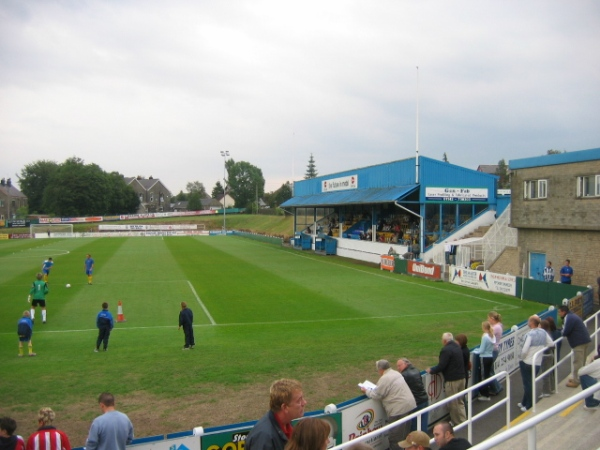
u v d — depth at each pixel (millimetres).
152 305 25156
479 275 29609
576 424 8750
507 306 24359
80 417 11250
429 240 41125
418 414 7469
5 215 135500
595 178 25281
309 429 3867
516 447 7910
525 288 26188
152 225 108500
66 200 128125
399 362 9383
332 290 29422
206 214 131500
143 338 18719
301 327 20344
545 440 8156
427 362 14938
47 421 7441
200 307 24625
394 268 38125
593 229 25234
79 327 20625
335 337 18438
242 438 8008
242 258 48312
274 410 4520
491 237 34562
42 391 12859
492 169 123312
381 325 20516
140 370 14555
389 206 51312
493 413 10539
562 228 27000
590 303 21969
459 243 35875
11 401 12203
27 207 143750
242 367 14680
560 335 12555
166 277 34938
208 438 7820
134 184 169000
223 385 13188
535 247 29156
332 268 40406
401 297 27031
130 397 12414
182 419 11078
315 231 63875
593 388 4281
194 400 12164
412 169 40969
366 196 45250
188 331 17062
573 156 26250
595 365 9258
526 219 29391
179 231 94938
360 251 47750
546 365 11039
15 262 44469
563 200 26906
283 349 16750
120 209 140625
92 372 14414
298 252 55469
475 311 23281
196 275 35938
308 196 64562
